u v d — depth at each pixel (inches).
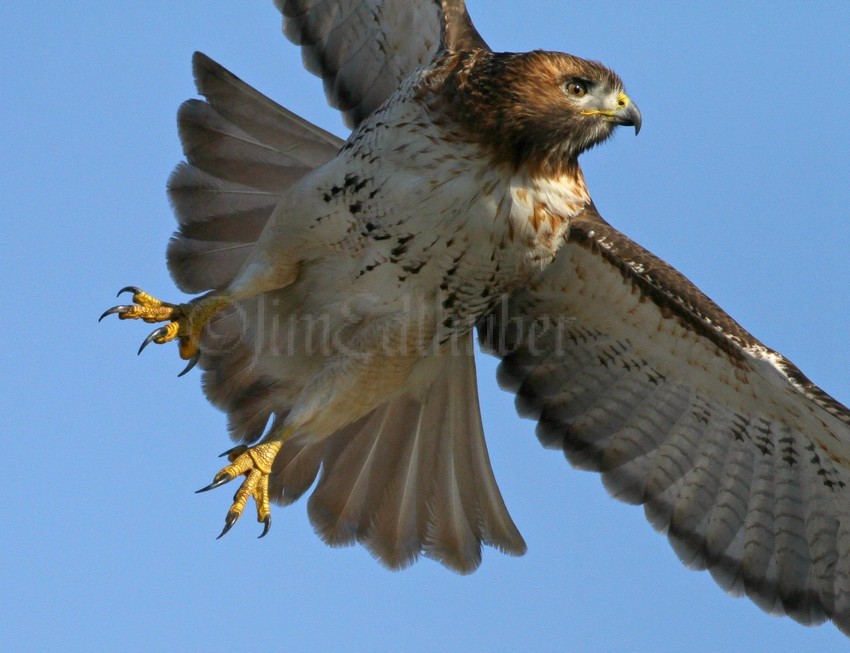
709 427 535.8
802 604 532.1
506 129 471.8
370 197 474.0
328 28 551.5
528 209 478.3
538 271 494.0
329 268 490.3
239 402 522.6
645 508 545.3
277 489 530.6
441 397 533.3
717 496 539.8
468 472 537.0
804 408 508.4
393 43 545.3
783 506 532.4
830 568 529.7
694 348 519.5
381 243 478.6
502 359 550.9
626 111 489.7
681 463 542.3
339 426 514.9
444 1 505.0
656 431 542.6
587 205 511.2
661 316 515.8
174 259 523.2
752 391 518.9
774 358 503.2
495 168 472.1
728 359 514.3
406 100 475.5
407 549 535.2
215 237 523.5
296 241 485.7
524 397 552.7
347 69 554.6
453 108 472.4
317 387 506.6
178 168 525.0
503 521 538.6
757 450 530.9
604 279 513.3
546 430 552.4
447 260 479.2
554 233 486.9
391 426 536.1
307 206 481.1
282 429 503.8
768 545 536.1
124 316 484.1
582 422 550.0
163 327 485.7
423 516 537.6
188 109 524.1
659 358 530.0
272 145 523.5
